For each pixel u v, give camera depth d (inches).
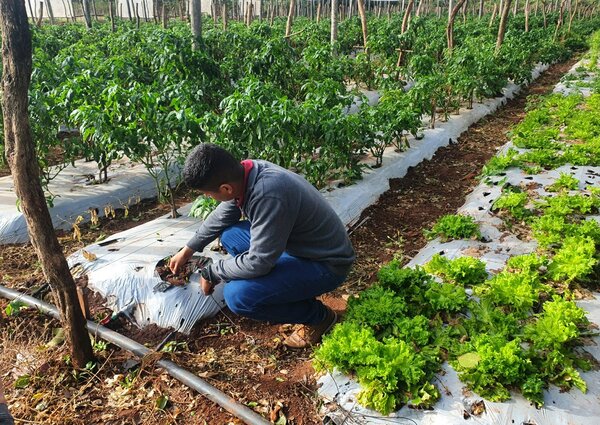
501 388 112.9
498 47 530.9
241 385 129.2
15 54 102.4
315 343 141.3
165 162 204.5
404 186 267.1
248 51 418.9
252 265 118.0
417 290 145.2
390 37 470.9
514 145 299.3
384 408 110.0
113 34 507.8
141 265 166.7
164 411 121.3
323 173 228.2
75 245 199.3
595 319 139.3
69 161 253.4
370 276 181.0
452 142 347.9
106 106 203.3
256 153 204.7
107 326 151.7
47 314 154.6
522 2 1565.0
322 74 386.9
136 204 239.0
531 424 106.2
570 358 122.2
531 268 161.2
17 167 110.3
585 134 300.7
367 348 117.5
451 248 184.2
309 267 125.7
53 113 223.3
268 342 146.3
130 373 133.3
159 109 202.4
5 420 60.6
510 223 198.4
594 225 179.3
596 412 109.2
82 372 132.4
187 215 213.2
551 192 225.5
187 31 468.4
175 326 149.9
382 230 219.6
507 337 129.8
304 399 122.2
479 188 245.6
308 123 214.7
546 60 671.8
